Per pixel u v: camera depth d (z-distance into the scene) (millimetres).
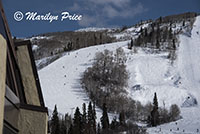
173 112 143250
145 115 147750
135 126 123438
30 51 15391
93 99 165250
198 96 175125
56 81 188250
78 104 158125
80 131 106438
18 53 15258
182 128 128250
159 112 143125
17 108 12703
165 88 182000
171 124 134875
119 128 119312
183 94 176000
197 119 142000
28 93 15219
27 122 12930
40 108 13211
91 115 116125
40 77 195125
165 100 171250
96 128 125750
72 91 175125
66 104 155750
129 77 195375
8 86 12289
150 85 186625
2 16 11469
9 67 13227
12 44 13375
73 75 196250
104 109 122938
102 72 189750
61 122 118812
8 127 11359
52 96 166375
